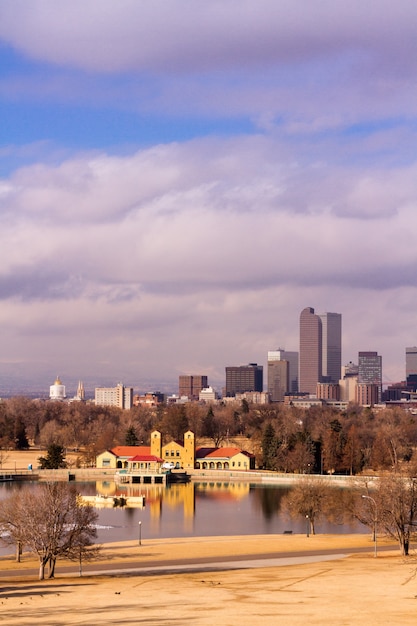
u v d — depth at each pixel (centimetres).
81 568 17625
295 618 11606
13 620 11900
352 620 11419
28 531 17175
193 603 13088
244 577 16262
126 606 12950
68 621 11712
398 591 14112
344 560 19062
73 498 19912
